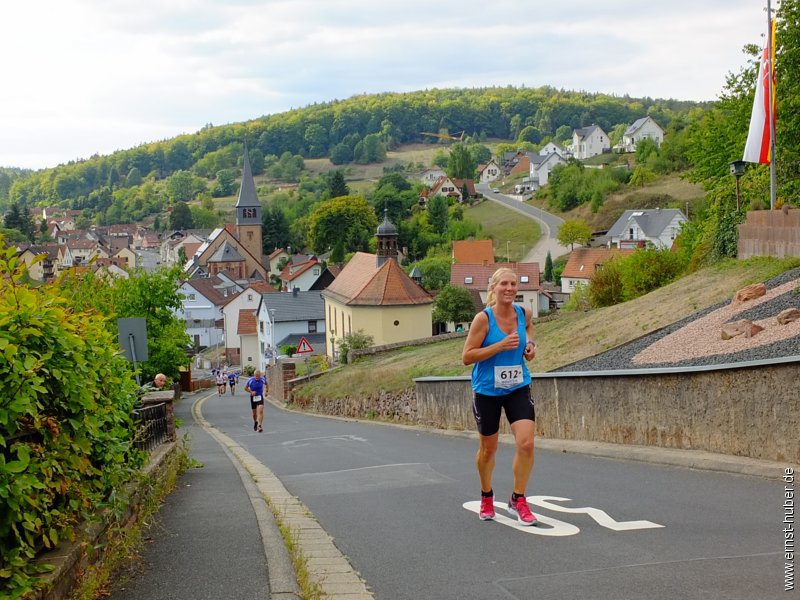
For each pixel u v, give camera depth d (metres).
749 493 8.21
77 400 5.96
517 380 7.49
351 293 62.97
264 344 92.62
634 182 142.75
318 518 8.88
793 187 37.53
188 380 70.56
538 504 8.52
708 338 17.45
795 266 21.98
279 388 54.50
